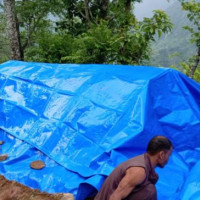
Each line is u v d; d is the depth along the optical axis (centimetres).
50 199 302
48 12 1360
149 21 909
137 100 414
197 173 321
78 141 402
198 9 816
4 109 556
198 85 490
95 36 942
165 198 319
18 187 328
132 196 219
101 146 375
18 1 1295
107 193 230
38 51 1148
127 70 521
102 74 516
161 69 487
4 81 638
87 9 1341
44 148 420
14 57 1130
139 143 374
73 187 329
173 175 358
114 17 1338
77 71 568
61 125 443
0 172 388
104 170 327
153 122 404
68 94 499
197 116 444
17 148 448
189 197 288
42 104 514
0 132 515
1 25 1542
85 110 446
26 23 1401
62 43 1098
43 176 368
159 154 225
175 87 461
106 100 445
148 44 1018
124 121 398
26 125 491
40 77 589
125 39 930
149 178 221
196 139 426
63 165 374
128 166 220
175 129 424
